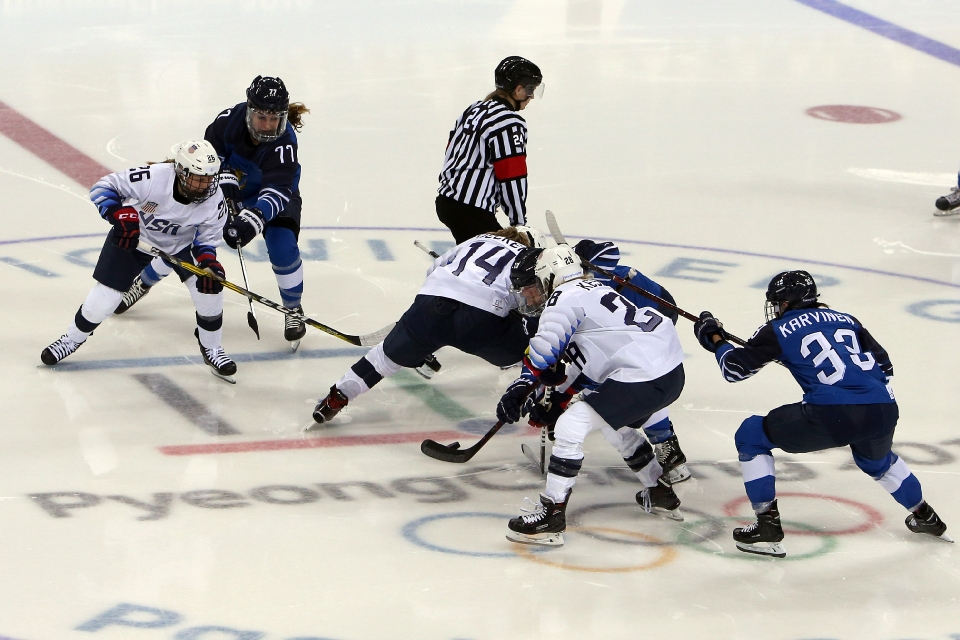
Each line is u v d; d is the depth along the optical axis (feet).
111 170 81.30
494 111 50.34
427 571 35.12
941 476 43.52
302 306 59.47
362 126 95.04
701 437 46.57
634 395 37.01
